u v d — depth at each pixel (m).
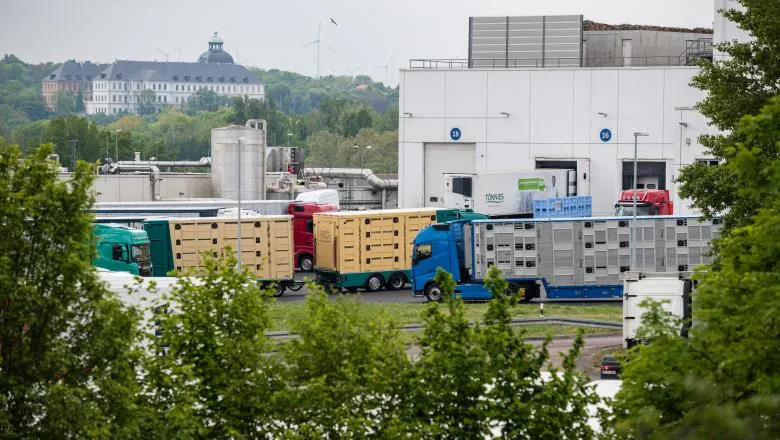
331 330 65.25
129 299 94.19
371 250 194.38
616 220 174.12
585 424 62.41
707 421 45.50
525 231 174.50
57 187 58.03
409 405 61.84
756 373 55.19
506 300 64.62
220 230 189.00
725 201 120.94
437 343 62.69
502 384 62.06
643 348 59.41
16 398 56.12
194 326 65.25
